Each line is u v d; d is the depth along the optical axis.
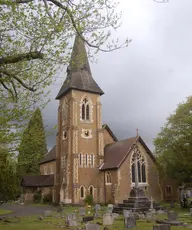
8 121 9.96
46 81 10.50
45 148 67.50
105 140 52.69
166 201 44.78
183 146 36.50
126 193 40.81
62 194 44.19
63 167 47.00
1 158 16.00
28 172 63.00
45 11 9.59
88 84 49.69
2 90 10.32
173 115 39.56
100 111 49.34
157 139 40.16
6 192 25.61
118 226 19.36
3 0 8.43
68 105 48.44
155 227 15.37
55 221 22.84
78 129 46.22
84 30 10.25
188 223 20.52
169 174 39.97
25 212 32.97
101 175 44.62
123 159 41.47
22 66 10.09
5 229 18.42
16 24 9.41
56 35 9.85
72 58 11.09
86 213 30.16
